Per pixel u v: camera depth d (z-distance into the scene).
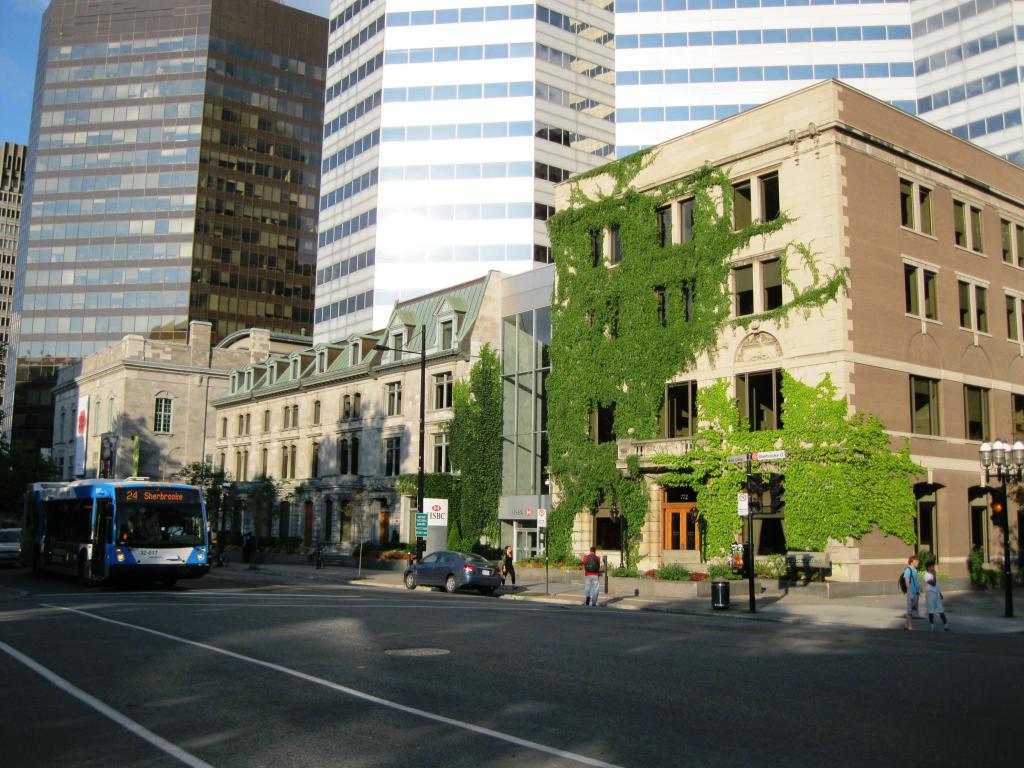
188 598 25.22
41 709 9.87
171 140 124.06
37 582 32.47
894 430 32.97
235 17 129.00
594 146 77.88
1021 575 36.88
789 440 32.56
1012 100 67.25
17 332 125.00
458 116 75.00
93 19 127.75
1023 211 41.78
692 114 73.44
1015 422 37.44
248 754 7.96
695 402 36.50
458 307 50.44
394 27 77.44
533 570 39.50
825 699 10.71
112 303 121.12
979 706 10.48
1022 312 40.75
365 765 7.59
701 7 75.06
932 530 34.56
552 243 43.75
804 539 31.83
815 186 33.34
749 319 34.78
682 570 31.73
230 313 123.31
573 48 78.19
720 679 12.03
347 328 77.00
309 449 62.09
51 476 84.19
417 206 74.12
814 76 73.31
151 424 79.75
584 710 9.84
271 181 129.00
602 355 40.09
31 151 130.12
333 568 50.06
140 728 8.96
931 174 36.78
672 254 37.84
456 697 10.53
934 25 72.69
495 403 48.16
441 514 39.19
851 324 32.12
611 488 39.28
